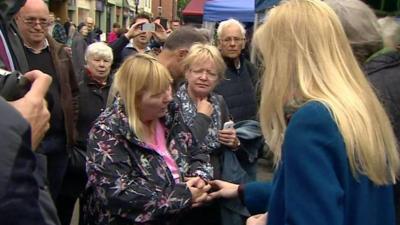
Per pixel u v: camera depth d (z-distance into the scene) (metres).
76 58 8.54
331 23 1.53
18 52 2.30
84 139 3.91
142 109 2.36
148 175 2.31
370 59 1.95
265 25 1.60
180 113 2.62
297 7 1.55
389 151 1.52
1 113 0.92
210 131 2.74
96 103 4.03
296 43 1.51
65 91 3.56
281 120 1.53
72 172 3.63
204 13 10.18
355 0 1.92
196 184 2.38
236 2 10.02
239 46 3.94
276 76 1.54
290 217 1.36
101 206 2.35
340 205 1.37
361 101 1.47
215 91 3.83
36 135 1.25
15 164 0.89
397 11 2.46
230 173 2.74
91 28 16.25
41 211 0.95
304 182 1.36
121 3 39.62
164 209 2.27
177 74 3.12
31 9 3.49
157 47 7.35
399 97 1.87
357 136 1.41
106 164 2.27
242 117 3.90
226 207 2.47
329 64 1.49
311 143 1.38
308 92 1.46
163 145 2.48
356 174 1.42
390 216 1.54
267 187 2.12
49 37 3.66
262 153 3.11
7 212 0.86
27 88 1.33
